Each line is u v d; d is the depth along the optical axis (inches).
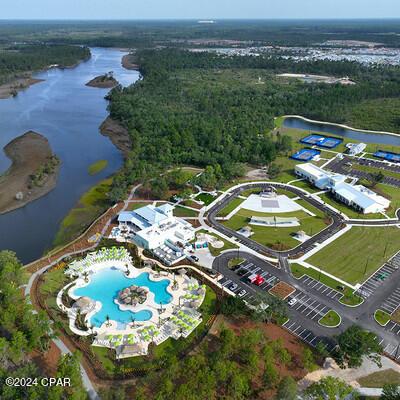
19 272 4891.7
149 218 6294.3
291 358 3941.9
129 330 4298.7
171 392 3307.1
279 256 5698.8
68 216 7170.3
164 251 5733.3
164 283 5078.7
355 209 7106.3
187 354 3983.8
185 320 4426.7
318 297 4869.6
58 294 4849.9
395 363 3946.9
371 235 6254.9
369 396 3572.8
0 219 7111.2
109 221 6643.7
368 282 5147.6
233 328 4338.1
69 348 4069.9
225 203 7313.0
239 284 5093.5
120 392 3412.9
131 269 5334.6
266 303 4458.7
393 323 4466.0
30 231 6732.3
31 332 3890.3
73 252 5757.9
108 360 3927.2
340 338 3939.5
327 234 6284.5
